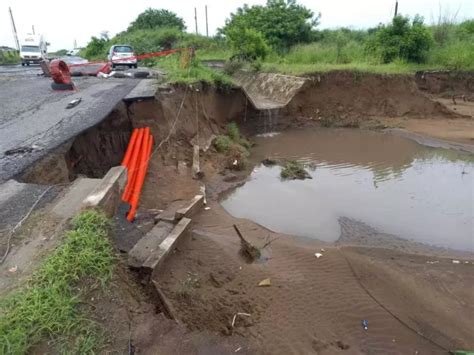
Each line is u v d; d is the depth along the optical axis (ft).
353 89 66.23
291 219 30.37
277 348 15.85
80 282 12.23
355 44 88.69
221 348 12.92
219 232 26.27
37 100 35.78
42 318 10.57
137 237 18.78
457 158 45.98
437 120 63.62
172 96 41.70
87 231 13.93
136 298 14.25
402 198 34.40
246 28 86.22
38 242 13.64
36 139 23.86
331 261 23.66
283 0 97.19
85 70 64.34
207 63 87.56
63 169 21.85
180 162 36.58
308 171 42.09
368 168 43.06
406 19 79.61
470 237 27.66
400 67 72.18
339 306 19.47
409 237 27.58
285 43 94.07
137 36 127.34
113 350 10.81
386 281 21.81
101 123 28.53
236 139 51.55
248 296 19.38
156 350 11.72
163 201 28.78
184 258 21.18
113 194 17.99
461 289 21.44
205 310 17.28
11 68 79.82
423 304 20.01
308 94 65.10
